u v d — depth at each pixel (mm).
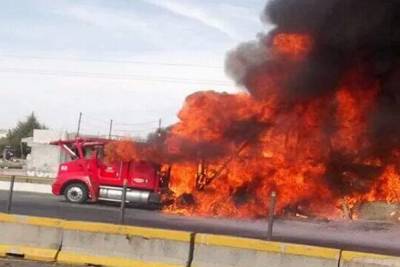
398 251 17484
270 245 12406
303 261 12172
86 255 13281
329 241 18844
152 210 26781
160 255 12938
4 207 23344
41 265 12984
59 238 13539
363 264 11828
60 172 27562
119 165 27016
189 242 12828
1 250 13617
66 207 25000
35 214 21359
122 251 13156
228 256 12594
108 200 27016
